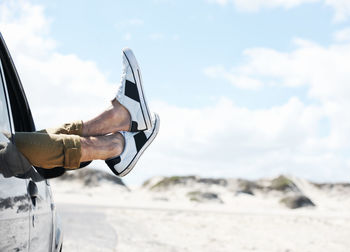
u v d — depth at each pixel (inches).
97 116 105.3
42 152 82.4
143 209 872.9
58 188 1801.2
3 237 56.8
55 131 97.6
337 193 2375.7
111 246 289.9
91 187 1907.0
